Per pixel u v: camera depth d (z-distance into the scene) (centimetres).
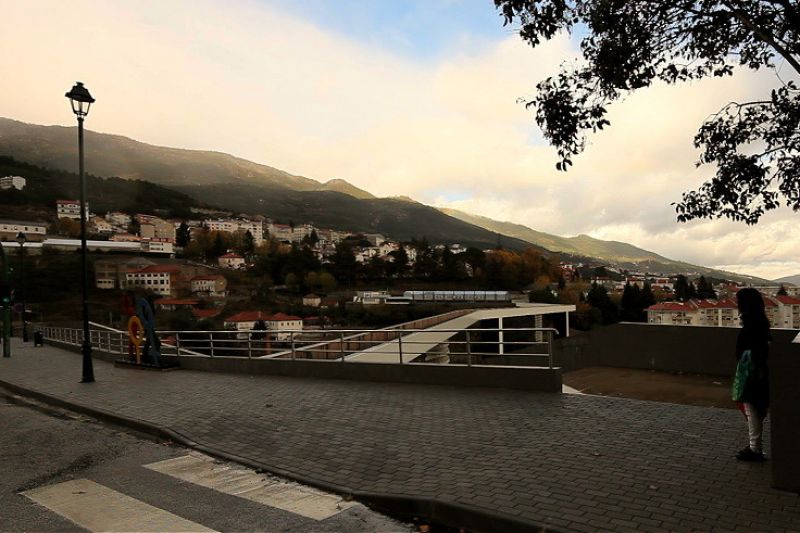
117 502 503
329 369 1252
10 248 9156
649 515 414
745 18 548
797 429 453
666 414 750
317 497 505
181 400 1031
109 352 2053
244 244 17388
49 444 743
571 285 12775
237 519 456
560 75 646
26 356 2333
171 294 11481
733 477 493
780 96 635
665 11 584
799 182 638
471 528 433
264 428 772
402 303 8550
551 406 830
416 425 748
